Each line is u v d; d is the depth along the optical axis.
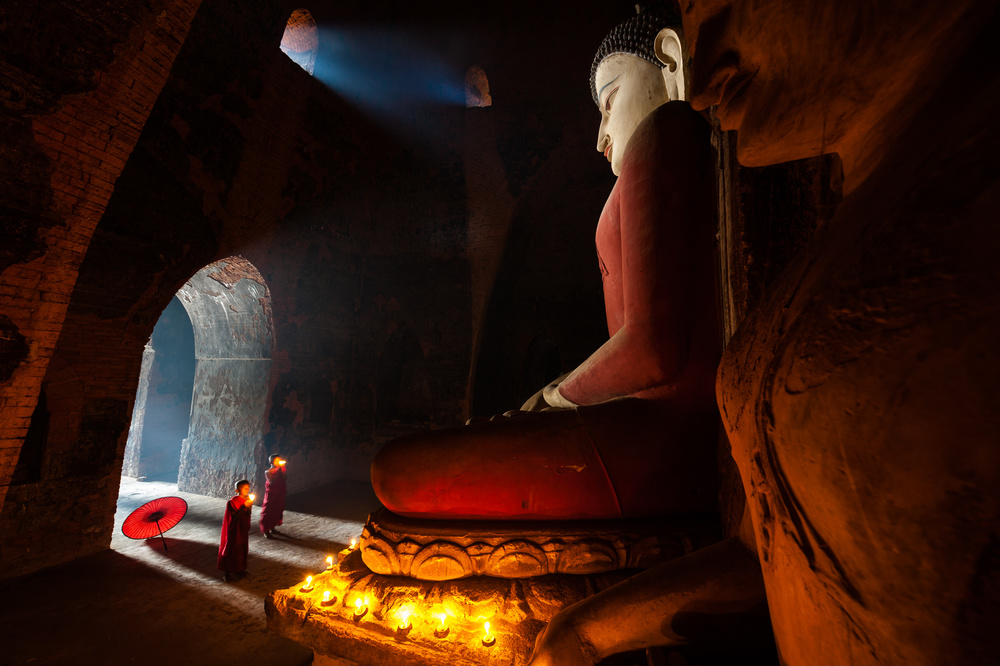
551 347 12.01
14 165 2.88
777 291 0.74
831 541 0.51
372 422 10.43
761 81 0.77
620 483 1.89
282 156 8.12
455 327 9.88
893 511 0.42
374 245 10.55
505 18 9.84
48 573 5.41
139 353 6.30
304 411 9.26
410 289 10.25
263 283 8.12
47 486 5.53
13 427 3.08
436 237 10.12
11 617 4.52
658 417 1.95
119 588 5.17
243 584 5.43
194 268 6.77
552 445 1.91
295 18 8.73
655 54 2.65
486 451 1.91
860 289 0.49
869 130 0.71
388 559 1.92
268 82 7.73
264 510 6.97
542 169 9.42
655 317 1.99
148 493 9.05
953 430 0.38
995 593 0.36
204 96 6.77
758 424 0.63
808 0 0.65
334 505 8.48
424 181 10.18
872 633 0.47
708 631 1.21
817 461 0.50
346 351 10.23
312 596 2.05
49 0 2.79
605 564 1.79
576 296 10.43
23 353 3.07
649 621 1.25
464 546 1.84
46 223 3.06
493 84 9.84
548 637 1.33
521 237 10.37
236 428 8.72
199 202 6.77
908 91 0.64
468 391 9.72
